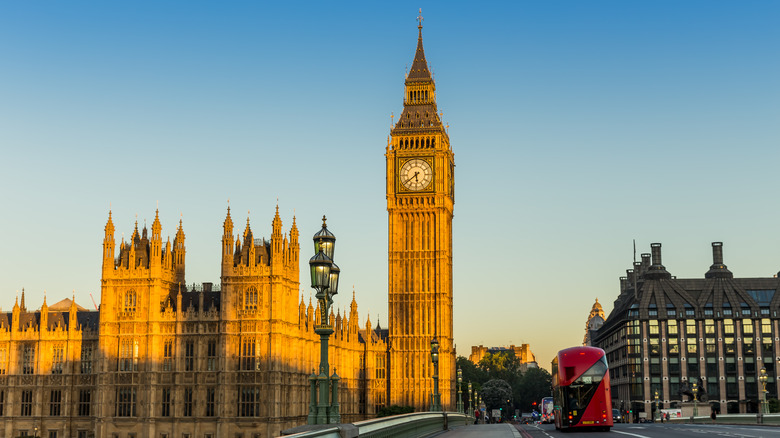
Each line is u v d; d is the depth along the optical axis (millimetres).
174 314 148750
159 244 151375
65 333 158000
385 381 197375
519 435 67000
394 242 199625
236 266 146750
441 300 196375
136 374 148125
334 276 40312
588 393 68875
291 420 148125
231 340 145125
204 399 145250
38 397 156625
